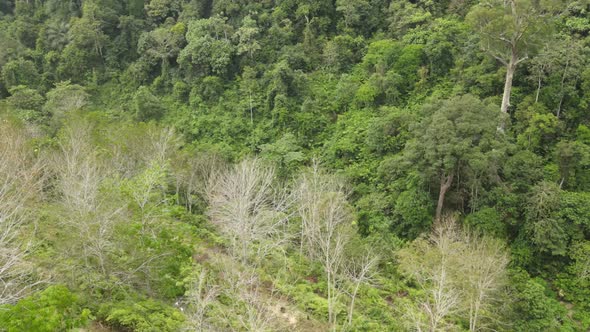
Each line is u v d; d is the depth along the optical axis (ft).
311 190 101.40
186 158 123.85
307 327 78.07
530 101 118.01
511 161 104.58
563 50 119.24
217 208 101.30
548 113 113.39
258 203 95.86
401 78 140.97
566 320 87.15
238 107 156.56
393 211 108.17
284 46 165.99
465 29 142.72
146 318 66.95
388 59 147.95
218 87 162.20
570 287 93.04
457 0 158.20
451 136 92.84
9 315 41.11
